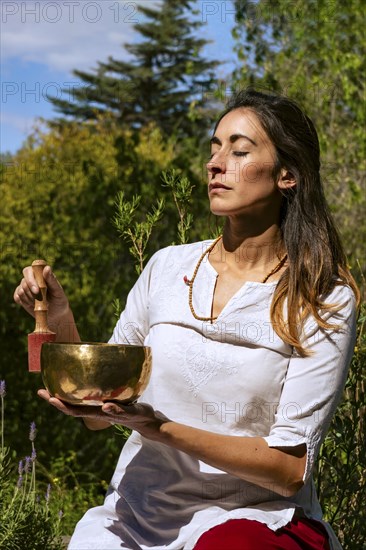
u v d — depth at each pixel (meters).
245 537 1.78
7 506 3.17
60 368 1.77
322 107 7.65
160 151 9.94
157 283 2.10
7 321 6.84
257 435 1.92
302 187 2.04
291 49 7.79
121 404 1.79
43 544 3.11
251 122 2.02
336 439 2.77
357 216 7.50
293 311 1.93
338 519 2.84
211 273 2.04
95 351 1.76
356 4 7.66
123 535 1.97
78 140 9.45
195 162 7.91
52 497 4.93
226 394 1.92
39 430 6.45
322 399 1.89
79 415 1.82
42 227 7.63
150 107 26.67
